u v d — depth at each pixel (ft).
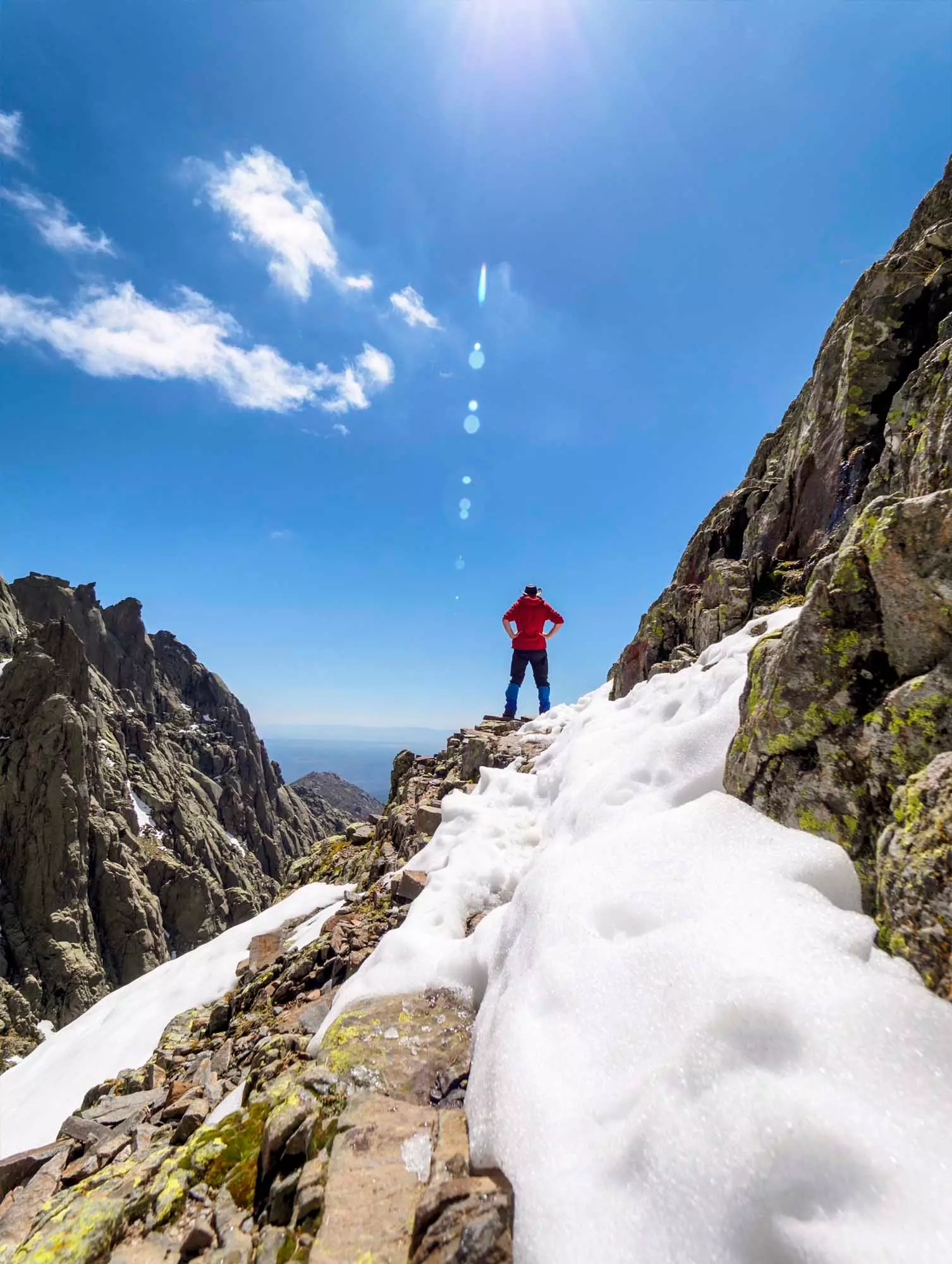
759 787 16.53
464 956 18.53
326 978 25.29
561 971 13.50
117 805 438.40
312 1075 14.21
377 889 33.96
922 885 10.80
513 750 48.78
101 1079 28.25
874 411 36.04
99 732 481.46
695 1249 7.93
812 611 16.15
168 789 544.21
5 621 472.03
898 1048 9.12
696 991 11.09
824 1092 8.77
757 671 18.34
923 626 13.89
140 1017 32.58
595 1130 9.94
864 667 14.93
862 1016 9.59
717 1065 9.69
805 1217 7.70
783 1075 9.26
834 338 42.55
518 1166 9.99
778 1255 7.52
